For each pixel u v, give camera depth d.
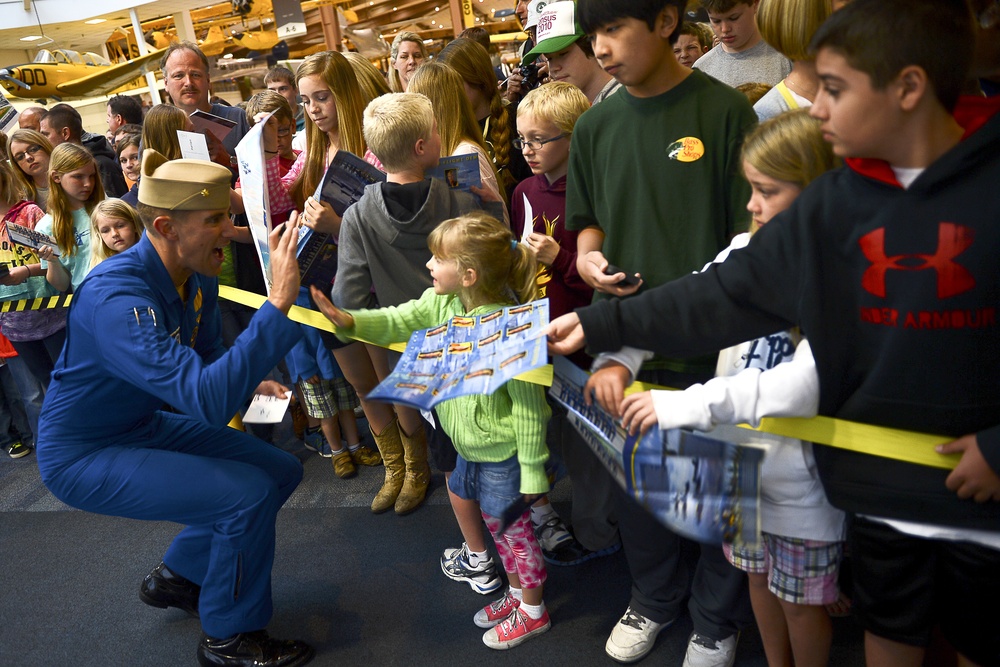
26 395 3.64
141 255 1.97
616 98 1.66
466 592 2.33
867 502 1.20
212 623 2.06
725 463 1.28
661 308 1.21
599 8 1.46
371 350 2.52
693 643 1.89
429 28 11.49
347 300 2.12
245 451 2.29
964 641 1.26
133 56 14.12
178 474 2.00
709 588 1.82
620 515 1.90
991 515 1.10
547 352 1.26
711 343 1.22
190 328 2.17
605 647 2.02
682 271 1.62
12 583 2.67
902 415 1.11
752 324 1.20
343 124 2.60
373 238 2.06
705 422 1.25
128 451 2.04
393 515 2.81
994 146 0.96
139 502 2.01
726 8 2.68
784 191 1.31
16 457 3.77
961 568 1.20
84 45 13.62
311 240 2.21
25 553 2.86
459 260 1.68
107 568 2.70
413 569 2.47
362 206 2.06
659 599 1.95
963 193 0.99
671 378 1.69
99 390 1.97
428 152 2.07
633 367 1.34
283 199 2.79
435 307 1.88
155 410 2.18
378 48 9.23
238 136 3.21
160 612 2.42
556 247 1.95
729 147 1.55
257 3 10.38
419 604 2.30
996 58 1.51
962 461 1.07
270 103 3.19
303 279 2.26
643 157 1.60
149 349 1.82
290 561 2.59
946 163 0.98
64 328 3.51
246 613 2.04
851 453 1.20
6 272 3.26
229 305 3.21
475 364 1.38
